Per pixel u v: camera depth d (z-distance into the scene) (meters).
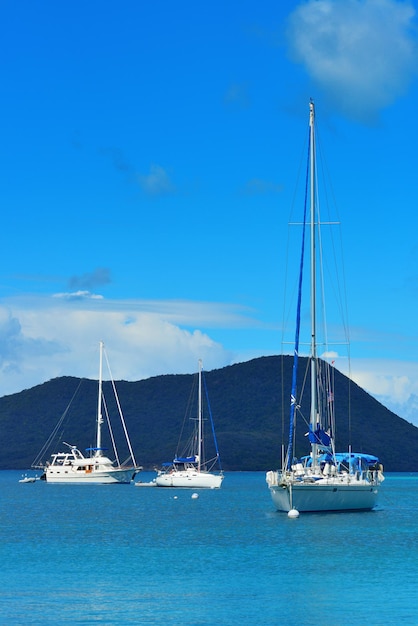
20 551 56.66
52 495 135.00
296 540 60.34
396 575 46.38
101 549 57.56
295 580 45.00
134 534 67.62
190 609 38.56
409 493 148.00
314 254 77.50
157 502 113.44
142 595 41.34
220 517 83.88
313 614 37.78
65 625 35.75
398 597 40.94
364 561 50.91
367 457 79.44
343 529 66.56
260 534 64.25
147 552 55.72
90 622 36.25
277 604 39.53
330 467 75.31
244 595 41.38
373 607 39.03
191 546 58.66
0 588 43.00
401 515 81.88
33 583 44.31
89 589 42.75
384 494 143.25
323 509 74.25
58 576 46.34
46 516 88.06
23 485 180.25
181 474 158.88
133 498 124.75
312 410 75.06
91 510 97.56
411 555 53.19
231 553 54.62
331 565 49.59
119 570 48.28
